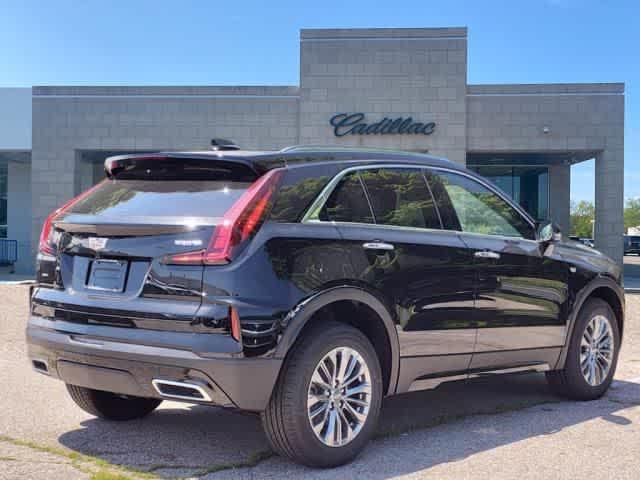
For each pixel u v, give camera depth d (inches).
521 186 1203.2
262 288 166.4
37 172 950.4
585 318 255.9
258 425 220.4
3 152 987.9
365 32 908.0
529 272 235.0
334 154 199.8
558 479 174.6
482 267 219.3
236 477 171.6
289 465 181.2
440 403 254.7
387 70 907.4
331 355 177.5
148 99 935.0
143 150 939.3
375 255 190.7
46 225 197.3
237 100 928.3
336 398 179.6
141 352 166.7
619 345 274.5
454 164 229.6
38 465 177.0
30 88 950.4
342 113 911.0
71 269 185.3
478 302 217.5
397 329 195.2
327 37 911.0
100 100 940.6
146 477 170.2
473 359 219.1
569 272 249.9
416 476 174.7
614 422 229.8
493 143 908.0
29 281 799.1
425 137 908.0
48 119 947.3
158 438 205.0
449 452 195.0
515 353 233.1
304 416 170.9
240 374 162.6
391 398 261.9
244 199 171.9
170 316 165.3
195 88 929.5
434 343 205.6
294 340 169.9
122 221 175.9
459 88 903.7
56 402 241.9
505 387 284.4
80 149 944.9
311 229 179.9
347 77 909.2
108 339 172.4
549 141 905.5
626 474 178.7
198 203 177.0
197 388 163.3
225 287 163.3
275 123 925.2
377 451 194.9
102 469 175.8
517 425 225.0
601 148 900.0
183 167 187.9
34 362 192.4
